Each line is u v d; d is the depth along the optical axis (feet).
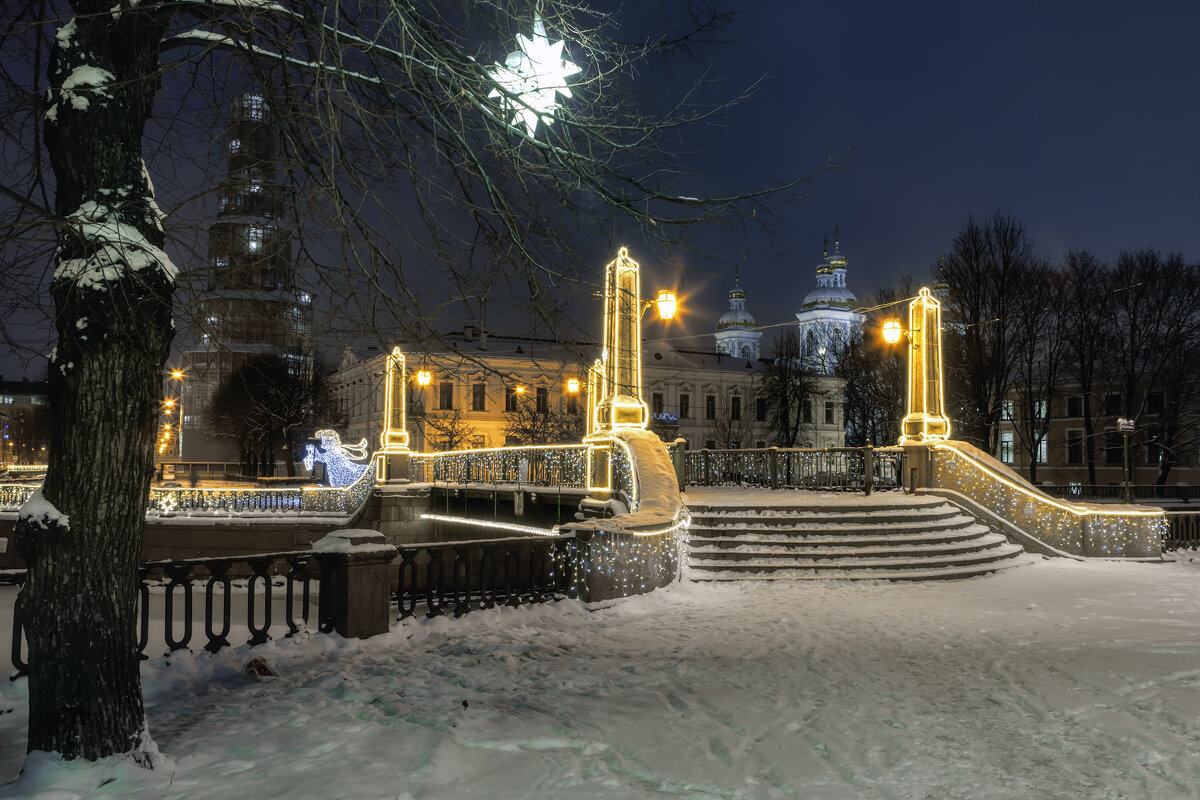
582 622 32.53
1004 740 17.75
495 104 17.37
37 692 14.80
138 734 15.44
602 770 15.93
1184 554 54.34
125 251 14.43
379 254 17.13
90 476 14.73
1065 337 142.82
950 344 129.70
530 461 67.31
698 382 248.93
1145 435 164.25
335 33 15.53
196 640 53.36
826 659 25.85
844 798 14.69
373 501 88.02
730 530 47.32
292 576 26.96
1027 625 31.45
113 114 14.88
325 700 20.52
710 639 29.25
